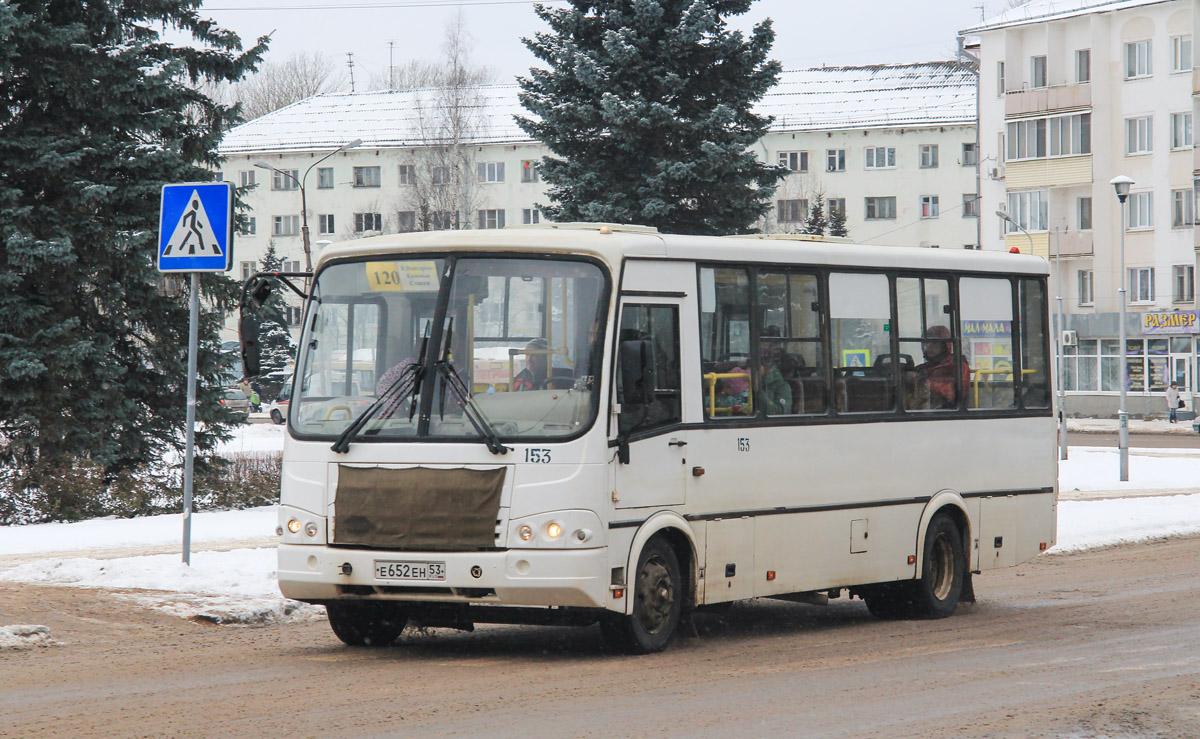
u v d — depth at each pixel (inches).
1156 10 3014.3
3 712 379.2
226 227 614.2
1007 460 663.8
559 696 410.0
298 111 4151.1
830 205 3774.6
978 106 3356.3
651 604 491.8
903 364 609.0
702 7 1503.4
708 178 1489.9
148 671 449.4
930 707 398.6
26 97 1031.0
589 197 1535.4
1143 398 3070.9
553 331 472.7
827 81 4069.9
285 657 483.8
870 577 586.6
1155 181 3024.1
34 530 863.7
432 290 479.8
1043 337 689.0
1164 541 991.0
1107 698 414.6
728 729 365.4
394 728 361.4
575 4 1576.0
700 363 511.5
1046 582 763.4
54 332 983.6
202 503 1044.5
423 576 459.5
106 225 1027.3
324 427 481.4
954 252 641.6
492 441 459.5
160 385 1074.7
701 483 508.4
